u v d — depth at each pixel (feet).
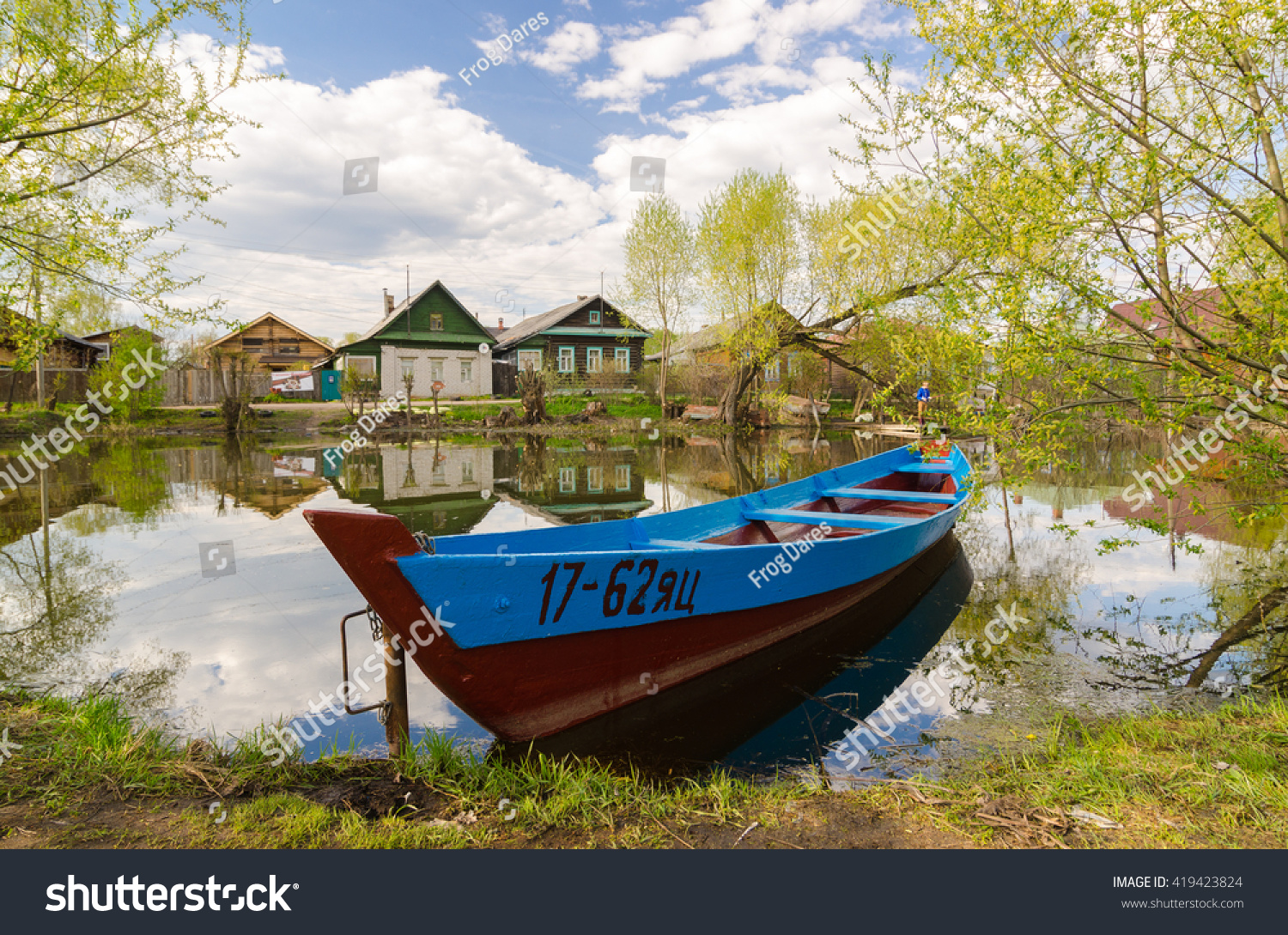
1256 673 14.03
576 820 8.80
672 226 85.56
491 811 9.04
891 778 10.40
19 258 19.21
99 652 15.23
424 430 86.12
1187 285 11.50
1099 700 13.04
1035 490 37.09
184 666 14.48
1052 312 11.18
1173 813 8.38
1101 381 11.83
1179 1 10.64
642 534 17.30
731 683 14.32
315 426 85.10
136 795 9.10
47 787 9.18
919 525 19.86
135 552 23.39
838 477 27.02
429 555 10.19
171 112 21.83
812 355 84.48
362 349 104.88
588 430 88.58
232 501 33.58
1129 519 13.21
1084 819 8.38
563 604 11.47
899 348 13.57
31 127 19.17
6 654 15.03
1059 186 11.05
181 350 100.83
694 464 53.42
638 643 12.79
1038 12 11.38
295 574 20.95
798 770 10.78
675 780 10.53
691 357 100.83
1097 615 17.87
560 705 12.00
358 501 34.22
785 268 69.56
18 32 17.48
